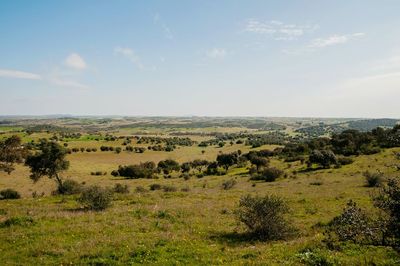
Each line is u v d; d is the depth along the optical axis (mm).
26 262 16062
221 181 80562
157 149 172625
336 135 116812
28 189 74188
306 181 64000
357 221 11062
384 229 10680
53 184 83250
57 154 60875
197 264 15070
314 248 16656
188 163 129375
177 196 44969
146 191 56250
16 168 112000
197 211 30844
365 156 85375
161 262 15484
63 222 25266
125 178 100688
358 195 39562
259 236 21125
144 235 21047
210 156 153250
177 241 19516
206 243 19516
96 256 16609
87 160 137500
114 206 33844
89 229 22578
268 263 14492
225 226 24734
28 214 28672
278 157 114125
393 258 14617
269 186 62156
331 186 52500
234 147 180750
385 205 10844
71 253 17141
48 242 19422
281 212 22297
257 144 173500
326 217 27797
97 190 32906
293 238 20906
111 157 146750
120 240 19406
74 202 38906
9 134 184875
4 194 54812
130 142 188875
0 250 18078
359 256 15156
